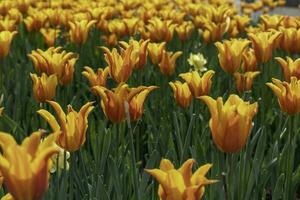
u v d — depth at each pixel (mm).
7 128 4551
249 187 3385
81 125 2648
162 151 4250
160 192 2045
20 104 5336
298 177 3912
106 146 3613
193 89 3803
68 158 3221
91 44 7855
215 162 3244
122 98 3094
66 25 7980
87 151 4359
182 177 1947
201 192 1986
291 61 4156
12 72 6238
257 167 3570
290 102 3330
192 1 11914
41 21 7477
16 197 1811
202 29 8305
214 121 2529
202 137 4027
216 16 8102
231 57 4328
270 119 5145
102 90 3098
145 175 3229
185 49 6902
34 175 1792
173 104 5438
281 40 5402
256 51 4609
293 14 20266
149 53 5207
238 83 4754
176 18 8234
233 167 2941
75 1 11141
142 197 3172
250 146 3656
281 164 3891
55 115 4699
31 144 1821
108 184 3584
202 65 5988
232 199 3074
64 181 2965
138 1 10711
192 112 4539
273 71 6188
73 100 4812
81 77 6348
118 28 7016
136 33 7789
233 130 2486
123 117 3162
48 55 4121
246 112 2480
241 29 7973
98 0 10828
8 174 1781
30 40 8031
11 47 7832
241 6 13477
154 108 5312
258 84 5711
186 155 3596
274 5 13586
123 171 3406
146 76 5668
